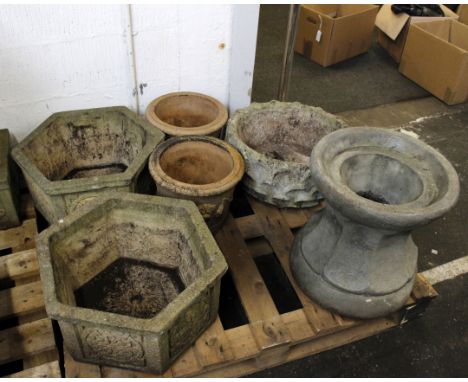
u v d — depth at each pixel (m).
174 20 1.59
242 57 1.77
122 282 1.41
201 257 1.21
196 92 1.79
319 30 2.73
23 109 1.59
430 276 1.67
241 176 1.46
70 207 1.41
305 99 2.55
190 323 1.16
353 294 1.29
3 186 1.39
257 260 1.65
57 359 1.25
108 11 1.48
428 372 1.39
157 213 1.30
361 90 2.68
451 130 2.41
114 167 1.76
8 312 1.29
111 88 1.68
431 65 2.61
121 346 1.10
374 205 1.08
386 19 2.88
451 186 1.16
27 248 1.46
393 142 1.33
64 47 1.51
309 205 1.65
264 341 1.26
